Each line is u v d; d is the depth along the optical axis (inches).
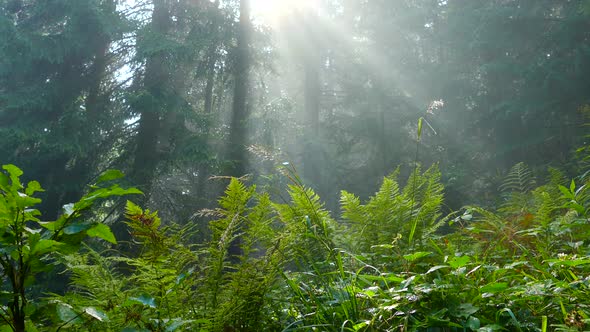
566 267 89.7
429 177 117.8
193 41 641.6
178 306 77.7
